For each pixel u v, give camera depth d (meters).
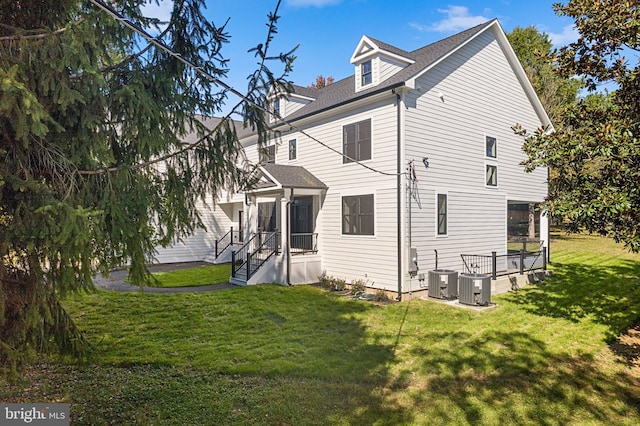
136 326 7.41
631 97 5.63
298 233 14.04
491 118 13.10
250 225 14.16
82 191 3.40
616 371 5.47
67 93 3.10
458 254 11.82
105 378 5.15
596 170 6.24
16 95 2.68
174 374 5.29
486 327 7.45
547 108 21.25
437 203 11.24
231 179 4.87
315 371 5.36
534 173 14.92
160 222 4.15
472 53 12.45
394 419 4.17
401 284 10.24
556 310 8.54
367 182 11.38
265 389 4.84
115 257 3.70
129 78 3.79
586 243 19.47
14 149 3.08
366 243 11.38
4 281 3.23
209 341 6.60
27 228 2.97
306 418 4.17
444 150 11.48
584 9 5.86
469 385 5.00
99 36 3.33
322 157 13.02
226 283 12.01
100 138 3.51
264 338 6.75
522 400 4.62
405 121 10.42
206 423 4.05
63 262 3.14
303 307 8.98
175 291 10.64
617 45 5.77
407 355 6.01
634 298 9.20
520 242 17.30
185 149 4.34
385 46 11.88
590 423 4.16
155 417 4.16
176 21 4.00
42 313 3.57
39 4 3.34
